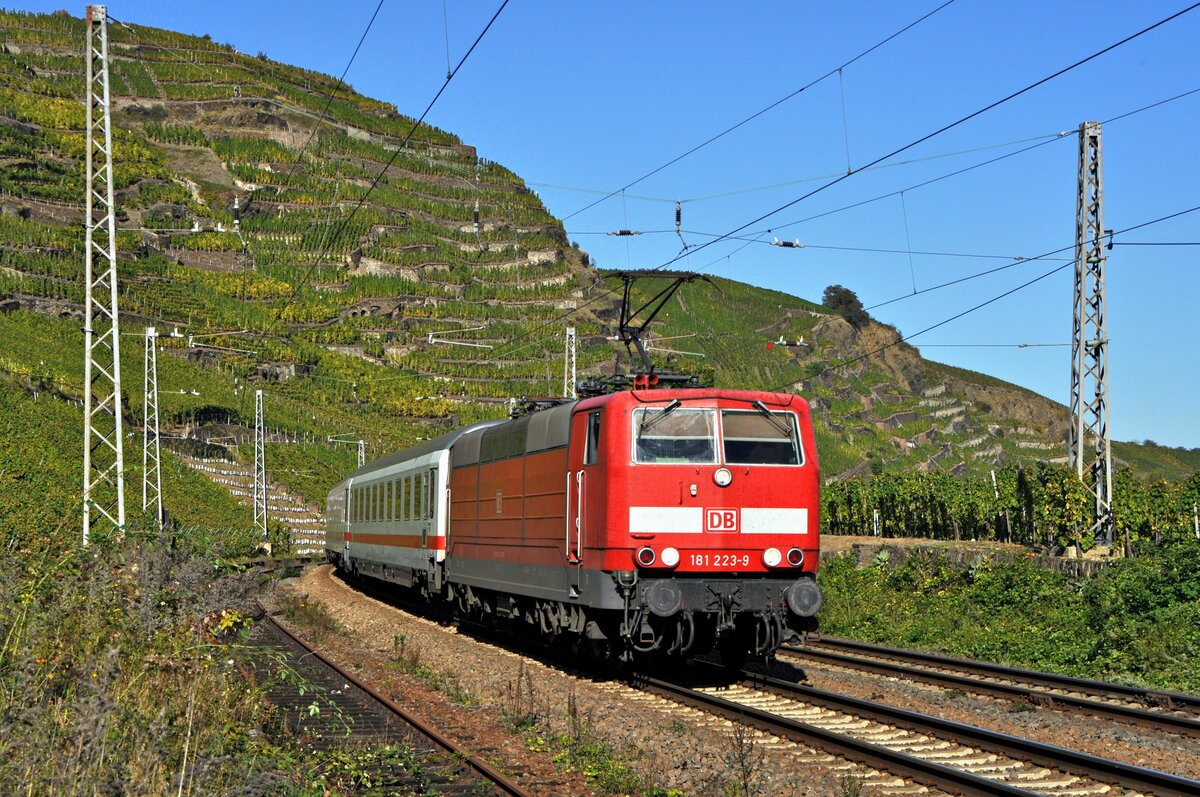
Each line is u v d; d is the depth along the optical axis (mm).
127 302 132750
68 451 66938
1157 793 9883
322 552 82562
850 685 16891
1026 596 25547
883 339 187875
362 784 10328
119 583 11930
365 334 155125
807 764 11211
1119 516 36312
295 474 103688
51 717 8562
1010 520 40531
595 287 171750
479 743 12555
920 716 12875
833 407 148750
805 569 16672
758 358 134125
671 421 16500
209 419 109625
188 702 10047
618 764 11250
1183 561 23078
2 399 70125
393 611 31312
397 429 118750
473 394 122875
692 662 19109
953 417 176250
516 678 17859
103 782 7465
